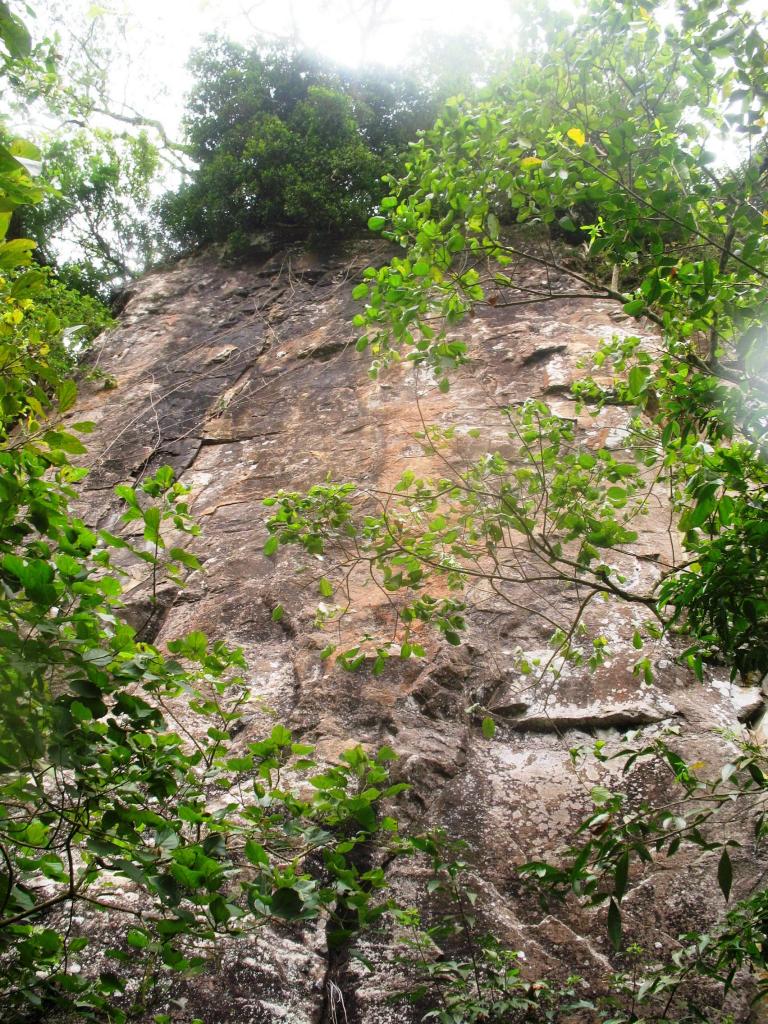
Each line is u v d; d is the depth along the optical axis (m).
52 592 2.14
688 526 2.54
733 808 3.54
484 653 4.47
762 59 2.80
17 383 2.35
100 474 6.77
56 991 2.53
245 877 3.14
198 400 7.41
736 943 2.52
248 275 9.17
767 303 2.69
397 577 3.28
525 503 3.31
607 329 6.61
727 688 4.13
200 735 4.28
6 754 1.97
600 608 4.55
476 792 3.86
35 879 3.45
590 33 3.04
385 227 9.09
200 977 3.16
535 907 3.39
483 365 6.56
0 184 1.80
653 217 2.81
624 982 3.00
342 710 4.30
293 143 9.30
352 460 6.05
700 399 2.81
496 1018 2.97
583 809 3.68
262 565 5.39
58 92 8.81
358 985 3.19
